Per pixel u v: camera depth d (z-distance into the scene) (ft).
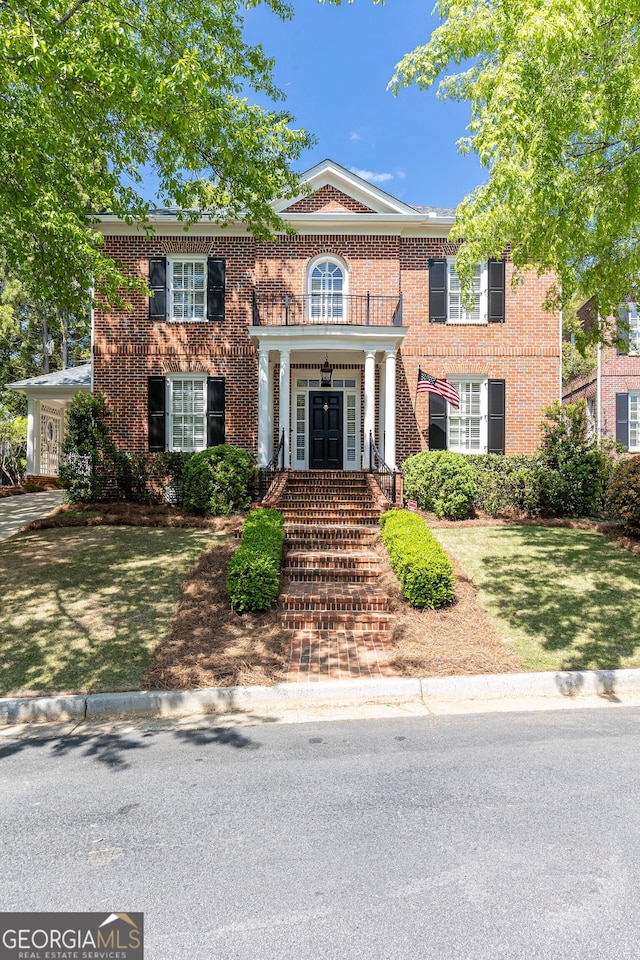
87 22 21.27
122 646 20.31
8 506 49.14
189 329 48.62
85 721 16.72
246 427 48.57
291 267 47.78
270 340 42.73
